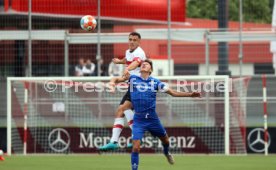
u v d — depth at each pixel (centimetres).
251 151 4806
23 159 4366
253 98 5019
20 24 5984
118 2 6122
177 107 4897
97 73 5494
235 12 9712
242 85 4872
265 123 4762
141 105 3247
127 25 6800
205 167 3803
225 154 4759
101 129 4891
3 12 5784
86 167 3838
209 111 4859
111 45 5756
